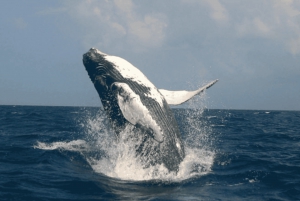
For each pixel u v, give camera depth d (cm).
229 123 12156
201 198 2853
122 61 4053
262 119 16925
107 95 4041
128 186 3155
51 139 5969
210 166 3950
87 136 6378
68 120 11756
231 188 3172
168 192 3005
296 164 4200
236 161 4247
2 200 2680
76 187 3083
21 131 7494
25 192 2875
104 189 3047
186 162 3881
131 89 3606
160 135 3372
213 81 3791
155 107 3750
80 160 4159
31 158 4212
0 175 3375
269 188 3203
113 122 4041
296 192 3088
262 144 6200
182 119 12512
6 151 4603
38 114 16562
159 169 3622
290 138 7388
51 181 3228
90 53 4191
